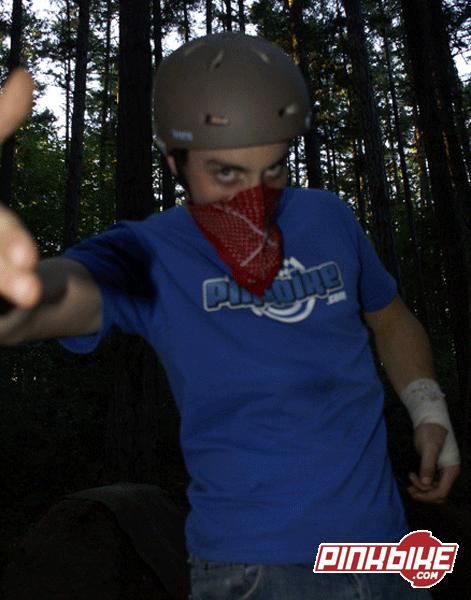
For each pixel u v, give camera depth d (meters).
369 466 1.61
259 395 1.56
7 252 0.81
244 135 1.51
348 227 1.75
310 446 1.56
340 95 37.72
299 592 1.50
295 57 24.72
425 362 1.91
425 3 13.98
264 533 1.53
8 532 8.35
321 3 29.69
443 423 1.82
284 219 1.67
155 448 9.19
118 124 9.07
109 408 9.20
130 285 1.55
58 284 1.40
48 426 12.45
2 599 5.06
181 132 1.53
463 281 13.38
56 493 9.82
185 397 1.58
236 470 1.56
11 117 0.89
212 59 1.52
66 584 5.07
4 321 1.21
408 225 35.34
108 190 37.19
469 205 13.45
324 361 1.59
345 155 44.16
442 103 14.21
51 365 14.28
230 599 1.52
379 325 1.92
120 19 9.16
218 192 1.57
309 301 1.61
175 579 5.30
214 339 1.57
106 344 14.37
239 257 1.56
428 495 1.79
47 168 34.88
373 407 1.65
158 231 1.62
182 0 29.14
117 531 5.30
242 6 33.66
